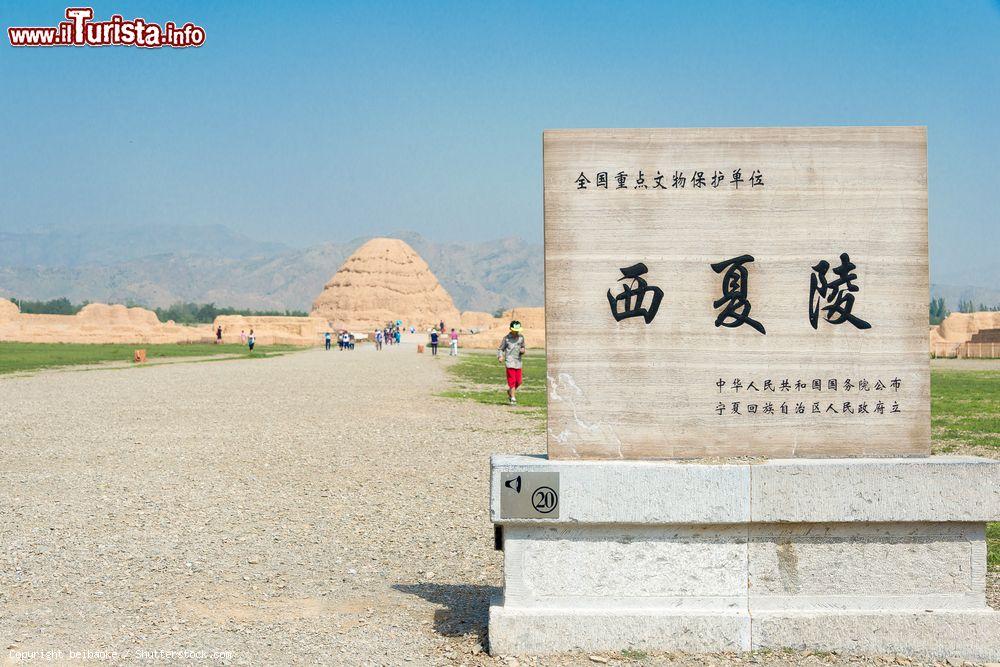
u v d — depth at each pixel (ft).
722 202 24.56
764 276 24.57
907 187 24.67
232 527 35.60
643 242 24.49
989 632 23.04
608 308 24.47
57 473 46.55
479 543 33.88
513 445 58.75
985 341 271.08
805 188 24.61
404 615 25.81
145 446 56.18
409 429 67.10
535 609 23.31
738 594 23.47
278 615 25.57
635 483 23.12
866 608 23.44
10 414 73.72
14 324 322.55
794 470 23.13
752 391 24.48
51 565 29.94
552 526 23.44
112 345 294.87
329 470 48.60
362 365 168.96
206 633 23.94
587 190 24.52
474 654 22.91
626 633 23.06
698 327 24.48
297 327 379.55
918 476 23.20
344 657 22.40
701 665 22.21
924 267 24.64
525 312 375.25
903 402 24.53
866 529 23.52
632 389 24.39
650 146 24.54
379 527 36.11
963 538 23.53
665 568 23.40
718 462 23.73
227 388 104.83
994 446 56.59
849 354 24.56
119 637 23.57
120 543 32.81
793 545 23.49
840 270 24.54
